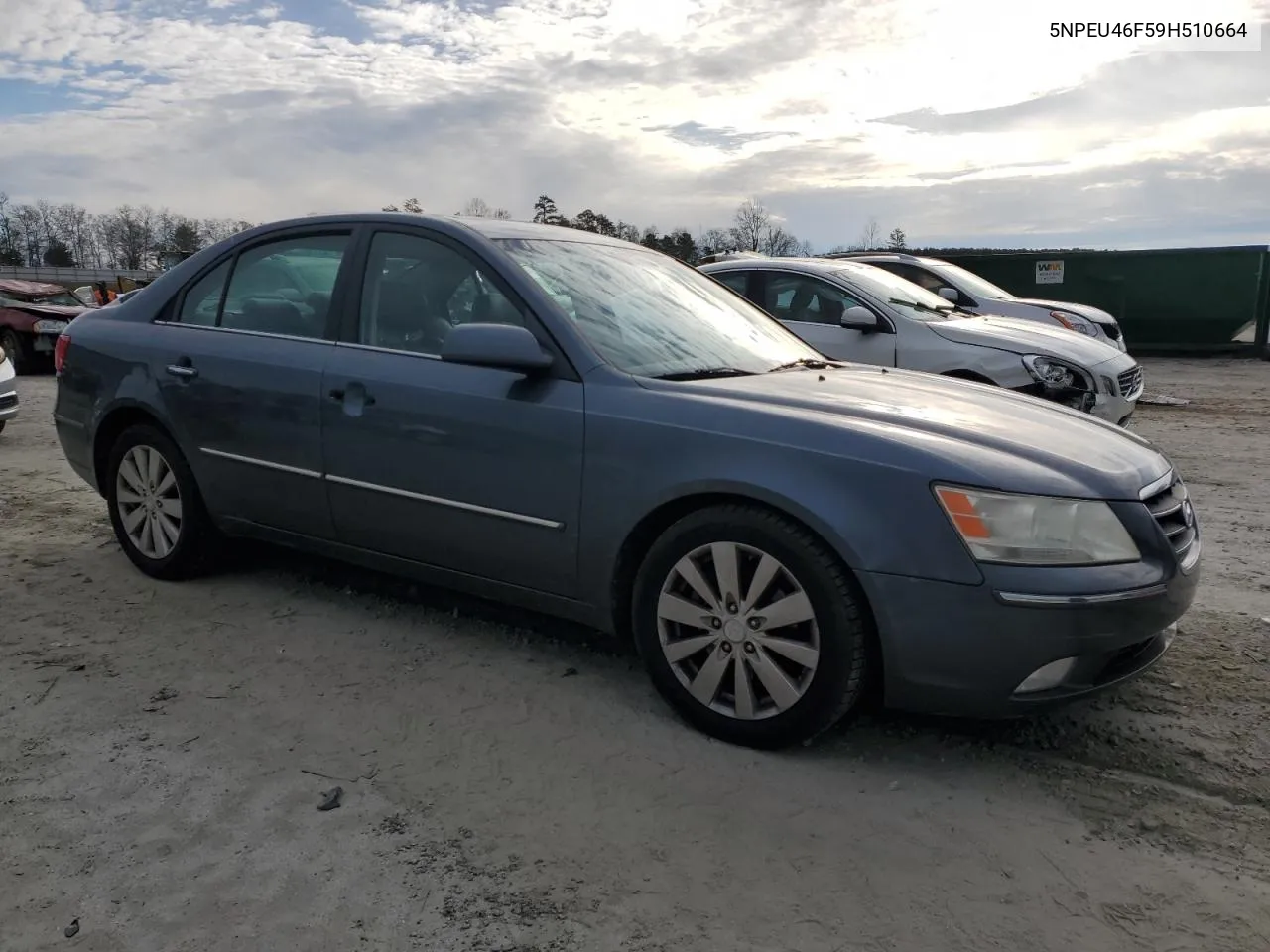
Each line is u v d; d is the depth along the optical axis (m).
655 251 4.58
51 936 2.25
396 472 3.69
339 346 3.92
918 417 3.16
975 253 18.11
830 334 7.55
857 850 2.59
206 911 2.34
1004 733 3.20
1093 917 2.34
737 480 2.96
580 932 2.27
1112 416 7.07
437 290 3.78
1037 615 2.71
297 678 3.59
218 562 4.63
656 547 3.17
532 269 3.68
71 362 4.81
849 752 3.08
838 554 2.85
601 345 3.47
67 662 3.70
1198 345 16.72
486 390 3.47
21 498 6.31
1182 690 3.50
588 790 2.85
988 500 2.75
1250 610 4.29
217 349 4.25
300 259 4.20
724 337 3.97
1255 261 16.05
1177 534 3.06
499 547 3.50
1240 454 8.05
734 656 3.06
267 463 4.07
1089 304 16.95
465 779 2.91
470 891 2.42
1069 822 2.72
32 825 2.66
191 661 3.73
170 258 13.71
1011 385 6.89
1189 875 2.49
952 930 2.29
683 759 3.03
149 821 2.69
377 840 2.61
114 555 5.03
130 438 4.60
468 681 3.57
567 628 4.09
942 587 2.75
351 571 4.75
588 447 3.25
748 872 2.49
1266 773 2.96
